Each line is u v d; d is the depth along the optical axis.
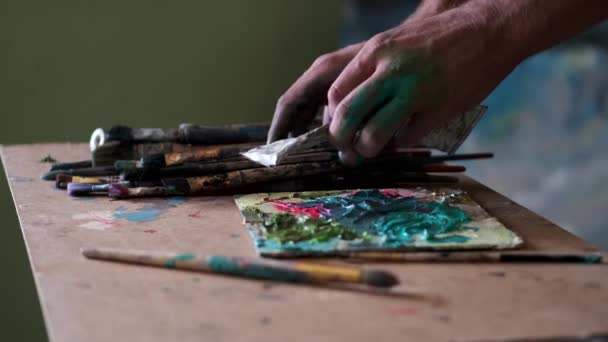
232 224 1.07
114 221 1.08
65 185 1.28
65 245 0.97
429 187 1.31
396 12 2.75
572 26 1.17
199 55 2.40
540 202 2.82
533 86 3.01
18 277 2.26
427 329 0.75
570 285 0.87
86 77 2.31
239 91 2.46
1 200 2.21
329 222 1.05
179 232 1.03
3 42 2.22
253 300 0.81
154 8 2.32
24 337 2.30
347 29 2.71
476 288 0.85
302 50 2.50
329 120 1.30
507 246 0.96
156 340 0.72
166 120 2.42
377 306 0.80
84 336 0.72
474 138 2.97
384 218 1.06
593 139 2.96
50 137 2.32
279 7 2.44
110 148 1.38
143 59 2.35
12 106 2.27
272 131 1.38
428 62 1.14
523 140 2.97
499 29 1.16
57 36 2.26
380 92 1.14
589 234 2.73
